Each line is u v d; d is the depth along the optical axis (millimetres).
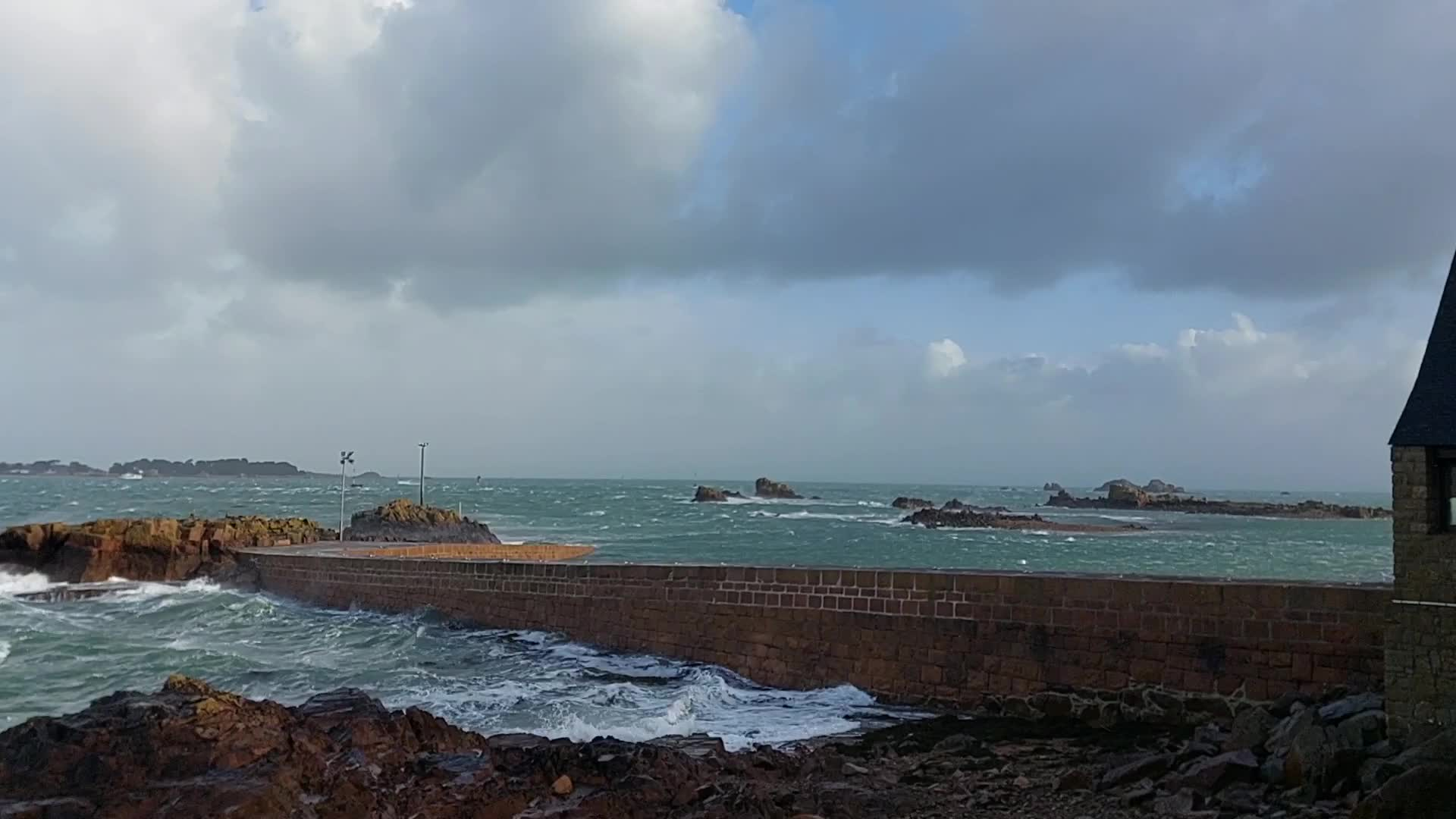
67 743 10820
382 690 20000
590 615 24031
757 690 20094
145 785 10133
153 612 30984
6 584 36156
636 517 109062
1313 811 10922
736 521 103938
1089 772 13039
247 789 9891
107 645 24562
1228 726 15031
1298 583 16406
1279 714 15094
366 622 28172
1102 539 83000
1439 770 9945
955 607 18625
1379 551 72188
